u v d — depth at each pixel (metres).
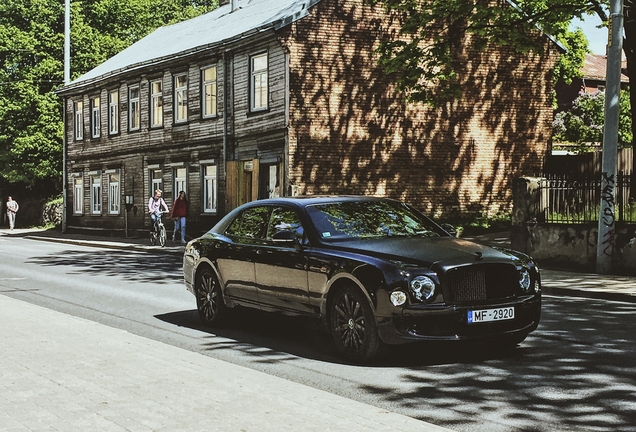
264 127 28.03
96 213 41.44
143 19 56.38
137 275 17.81
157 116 35.50
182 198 29.36
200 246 10.54
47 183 53.31
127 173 37.97
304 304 8.57
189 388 6.13
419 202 28.91
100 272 18.66
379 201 9.45
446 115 29.41
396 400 6.44
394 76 28.33
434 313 7.45
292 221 9.09
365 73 27.89
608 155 15.98
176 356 7.54
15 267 20.28
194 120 32.44
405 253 7.85
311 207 9.09
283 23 26.25
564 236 17.19
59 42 49.94
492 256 7.87
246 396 5.87
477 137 30.03
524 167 30.95
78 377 6.54
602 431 5.50
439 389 6.79
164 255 25.16
